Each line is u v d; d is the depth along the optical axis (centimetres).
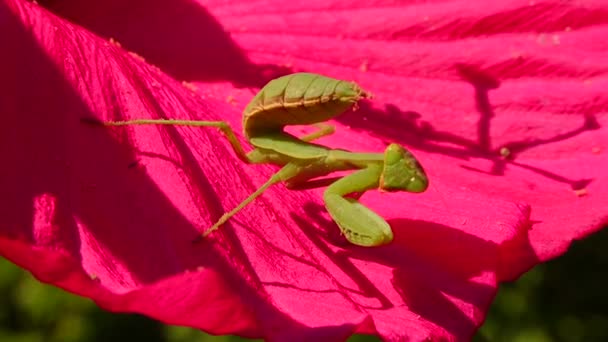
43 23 18
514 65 19
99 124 17
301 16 20
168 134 18
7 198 16
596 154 19
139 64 19
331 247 18
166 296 15
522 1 19
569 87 19
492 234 18
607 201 18
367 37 20
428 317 17
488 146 19
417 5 20
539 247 18
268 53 20
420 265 18
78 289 15
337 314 16
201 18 20
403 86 20
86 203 17
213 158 18
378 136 19
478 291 17
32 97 17
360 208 17
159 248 16
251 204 18
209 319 15
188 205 17
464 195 18
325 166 17
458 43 19
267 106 17
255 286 17
